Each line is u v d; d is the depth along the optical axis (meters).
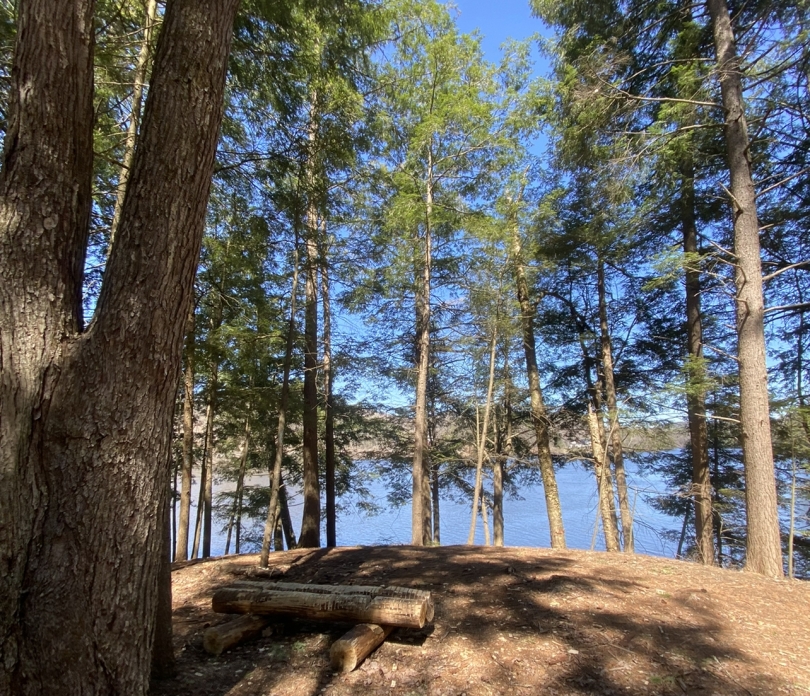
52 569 1.83
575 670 3.31
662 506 12.36
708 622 4.18
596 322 12.50
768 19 6.75
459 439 14.35
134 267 2.04
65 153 2.08
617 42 8.39
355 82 6.23
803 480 9.84
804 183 8.28
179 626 4.23
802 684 3.23
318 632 4.00
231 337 6.91
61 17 2.04
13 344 1.91
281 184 5.84
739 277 6.83
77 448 1.90
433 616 4.07
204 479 9.88
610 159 8.33
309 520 9.56
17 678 1.76
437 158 9.84
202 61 2.20
